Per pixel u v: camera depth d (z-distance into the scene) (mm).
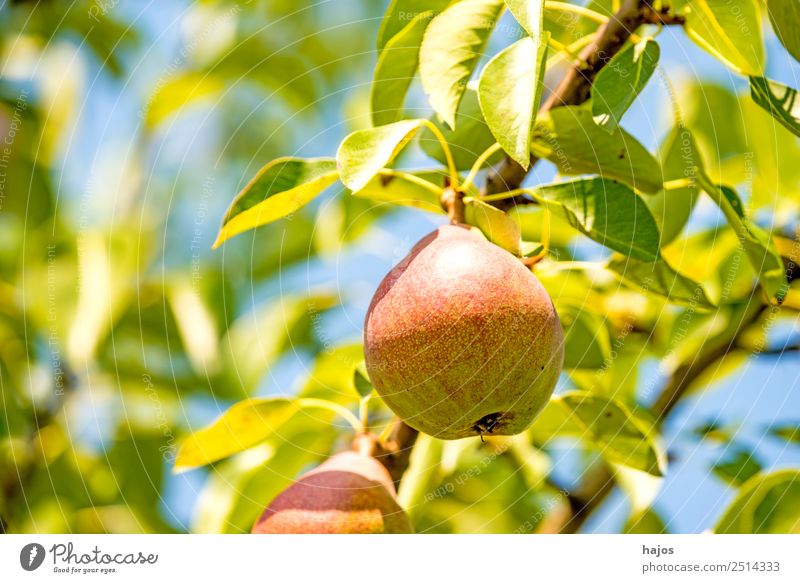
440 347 1460
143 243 2766
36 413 2652
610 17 1858
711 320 2502
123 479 2676
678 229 2303
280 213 1702
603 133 1864
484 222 1693
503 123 1487
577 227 1797
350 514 1681
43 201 2875
